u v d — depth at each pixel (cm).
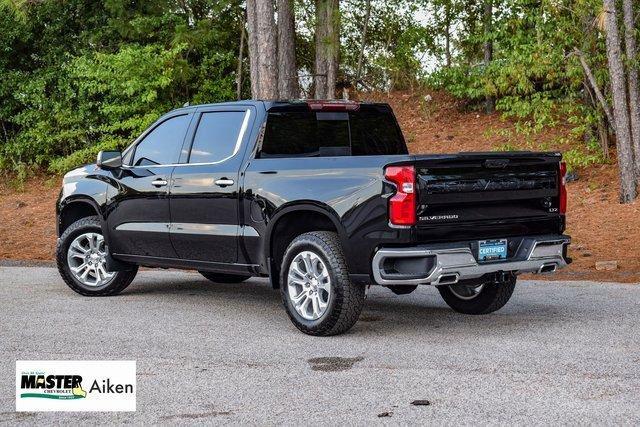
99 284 948
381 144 848
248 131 789
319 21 2034
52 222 1762
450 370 591
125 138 2267
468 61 2188
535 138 1888
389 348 666
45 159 2302
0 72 2277
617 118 1479
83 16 2308
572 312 805
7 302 908
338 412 498
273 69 1703
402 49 2198
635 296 888
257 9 1712
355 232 680
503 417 483
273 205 743
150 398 536
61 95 2262
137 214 883
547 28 1691
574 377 565
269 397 533
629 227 1335
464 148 1908
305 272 728
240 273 797
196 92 2288
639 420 473
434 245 664
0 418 502
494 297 795
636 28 1683
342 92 2328
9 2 2097
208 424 482
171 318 811
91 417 500
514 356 628
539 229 735
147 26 2205
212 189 802
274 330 749
